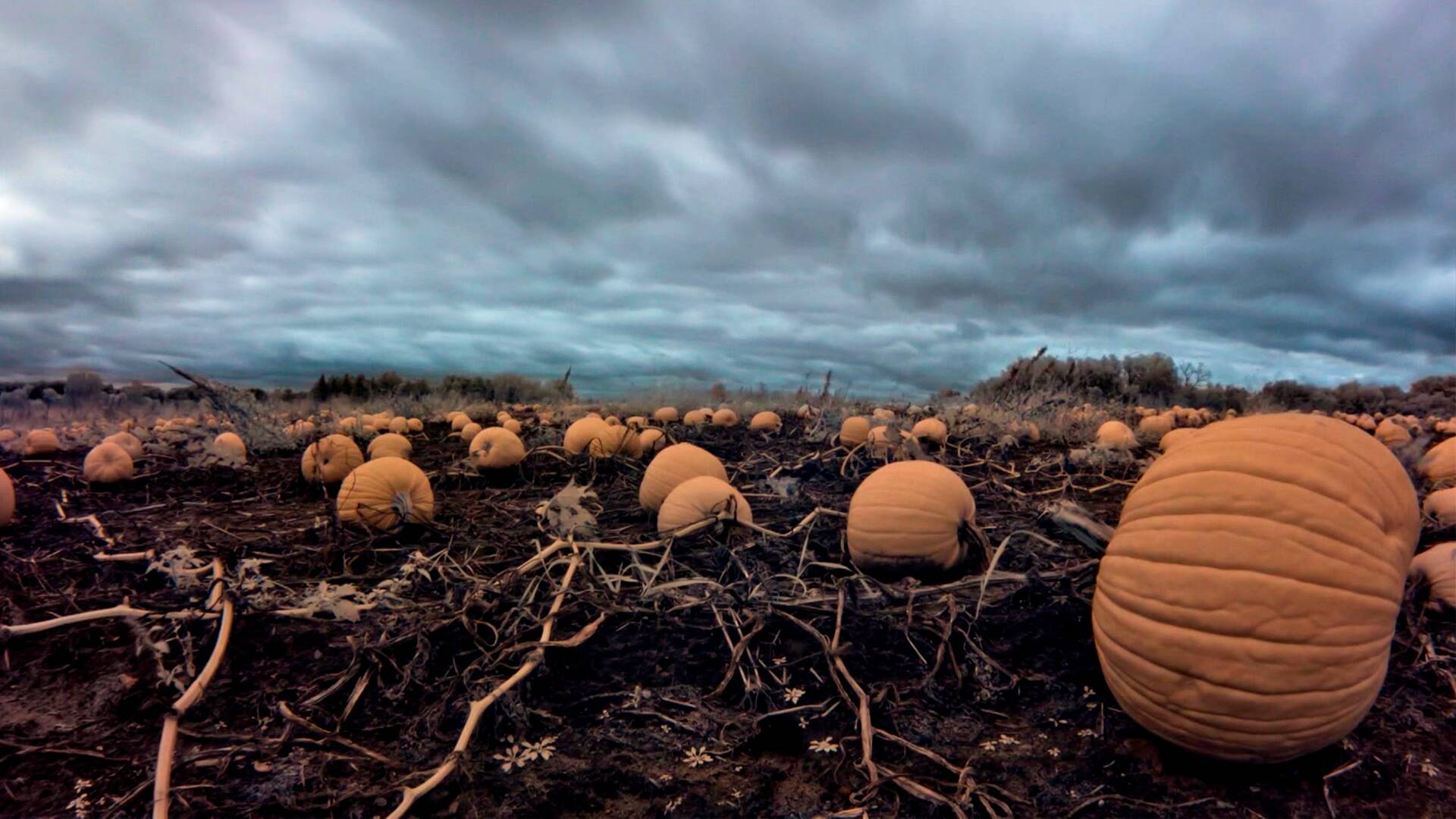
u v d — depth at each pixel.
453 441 5.65
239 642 1.65
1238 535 1.12
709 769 1.24
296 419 6.32
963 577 2.03
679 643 1.64
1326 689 1.07
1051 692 1.43
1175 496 1.21
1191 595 1.13
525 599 1.66
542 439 4.52
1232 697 1.10
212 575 1.84
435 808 1.15
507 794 1.17
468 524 2.70
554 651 1.57
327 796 1.15
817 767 1.24
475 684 1.40
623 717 1.39
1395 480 1.14
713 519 2.16
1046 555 2.19
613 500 3.21
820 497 3.12
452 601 1.72
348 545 2.32
